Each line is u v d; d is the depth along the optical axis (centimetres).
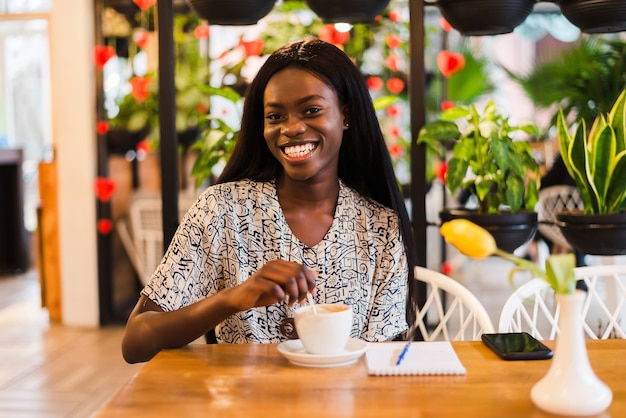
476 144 231
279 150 163
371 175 177
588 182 213
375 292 170
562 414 104
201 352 138
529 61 750
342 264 167
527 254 619
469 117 235
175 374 124
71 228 466
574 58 479
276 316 160
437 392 114
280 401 111
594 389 104
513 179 221
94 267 467
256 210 167
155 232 475
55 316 486
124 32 478
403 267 172
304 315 128
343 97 168
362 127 172
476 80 574
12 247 684
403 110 468
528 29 770
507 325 166
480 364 129
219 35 477
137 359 146
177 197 220
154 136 482
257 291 132
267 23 370
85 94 460
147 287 156
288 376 123
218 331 162
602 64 470
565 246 411
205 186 497
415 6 218
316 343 128
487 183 227
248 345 143
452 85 573
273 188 169
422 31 218
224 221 164
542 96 519
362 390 116
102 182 448
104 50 423
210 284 163
